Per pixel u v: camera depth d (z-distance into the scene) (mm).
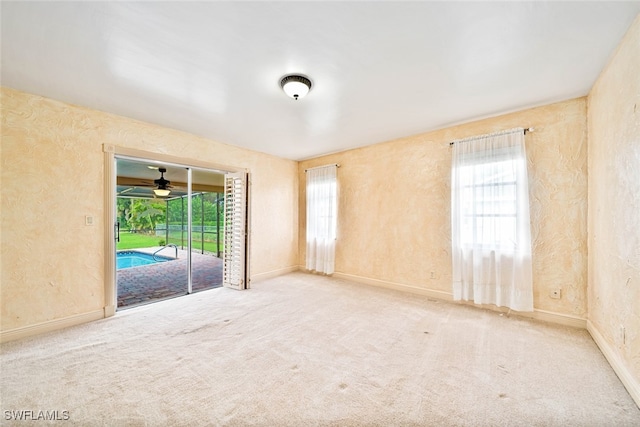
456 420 1466
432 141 3688
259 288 4207
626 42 1725
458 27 1654
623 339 1807
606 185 2113
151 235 7543
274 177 5074
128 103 2754
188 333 2580
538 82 2354
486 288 3117
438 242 3643
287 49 1877
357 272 4574
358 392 1704
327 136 3904
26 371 1919
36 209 2545
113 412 1521
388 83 2355
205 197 8109
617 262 1917
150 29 1669
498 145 3039
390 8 1496
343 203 4773
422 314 3061
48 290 2609
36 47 1833
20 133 2457
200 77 2248
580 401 1614
